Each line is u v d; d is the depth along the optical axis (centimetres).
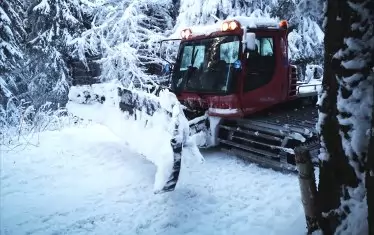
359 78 250
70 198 469
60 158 618
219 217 415
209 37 645
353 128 255
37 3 1398
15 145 690
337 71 262
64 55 1461
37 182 521
